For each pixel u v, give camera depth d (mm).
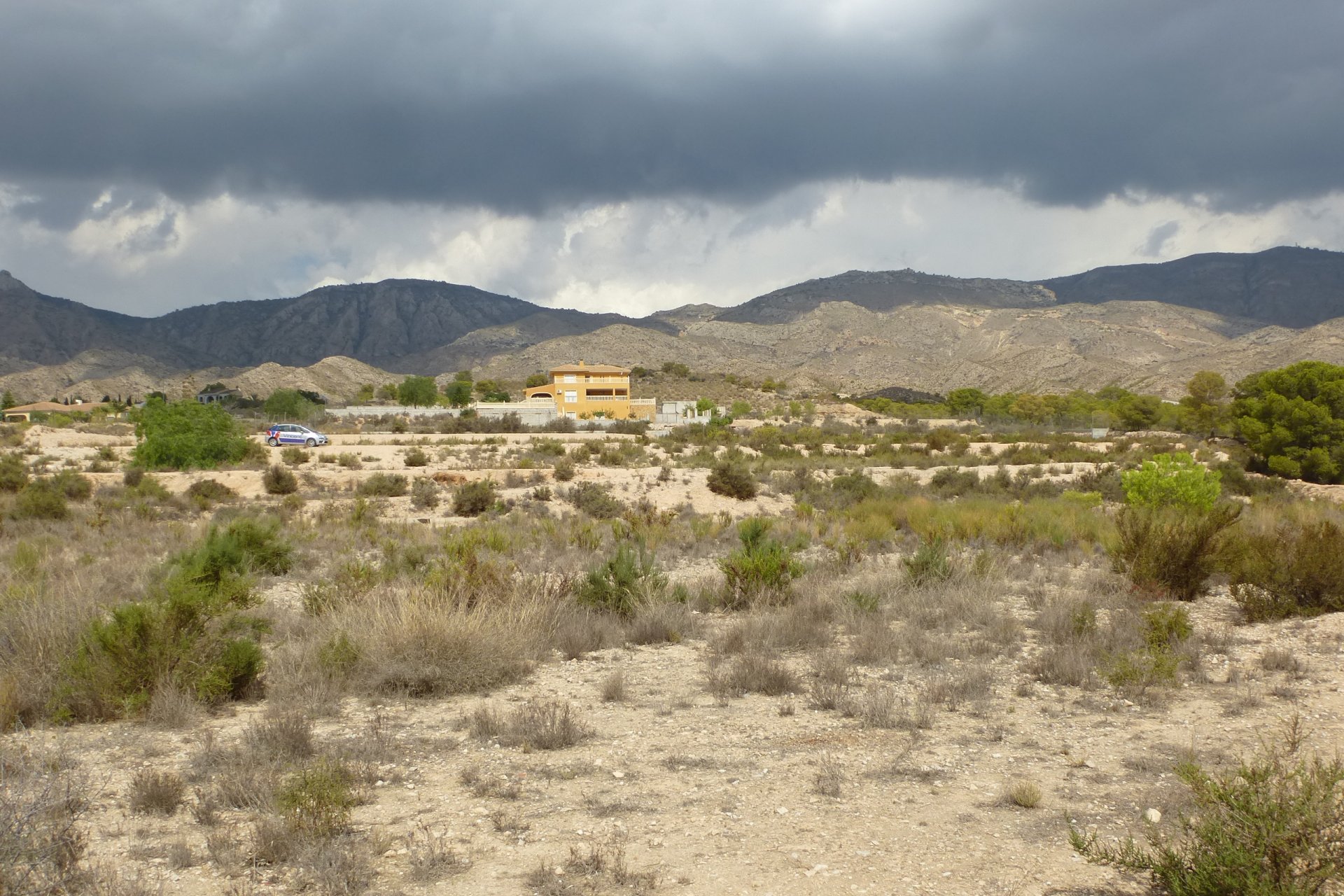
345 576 15867
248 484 42812
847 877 5145
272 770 6945
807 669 10688
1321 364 57844
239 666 9625
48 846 5203
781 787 6711
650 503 36906
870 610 13781
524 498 38625
